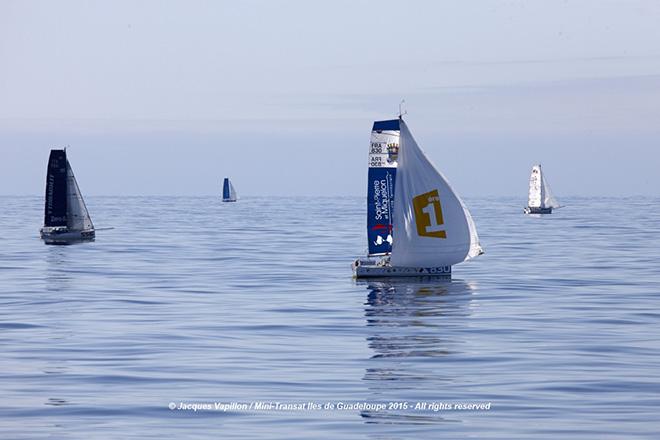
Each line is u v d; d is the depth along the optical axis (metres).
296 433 60.75
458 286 149.75
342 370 81.00
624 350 90.50
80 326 106.56
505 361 85.00
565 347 92.44
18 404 67.81
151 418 64.06
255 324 108.69
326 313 118.69
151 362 84.19
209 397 70.19
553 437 59.31
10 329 104.31
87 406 67.19
